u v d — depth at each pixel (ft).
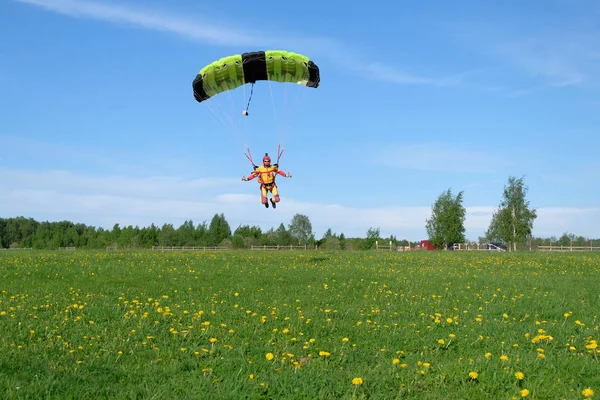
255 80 69.72
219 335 37.73
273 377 27.45
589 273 84.38
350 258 114.62
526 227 211.41
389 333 39.22
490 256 124.26
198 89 68.59
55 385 26.35
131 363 31.04
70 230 331.57
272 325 41.65
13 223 431.84
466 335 38.04
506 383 26.99
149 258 106.11
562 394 25.52
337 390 26.08
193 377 27.76
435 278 75.00
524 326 41.78
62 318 42.70
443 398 25.03
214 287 63.93
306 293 59.77
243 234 284.20
